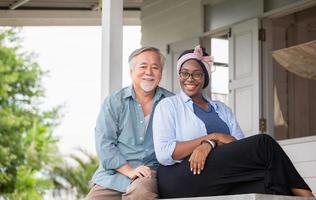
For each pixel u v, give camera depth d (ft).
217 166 12.23
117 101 14.43
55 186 66.23
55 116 68.28
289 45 30.30
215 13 28.32
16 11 33.12
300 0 24.64
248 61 26.63
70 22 34.30
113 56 17.98
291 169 11.96
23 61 66.74
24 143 65.05
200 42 28.81
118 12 18.17
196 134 13.21
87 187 66.69
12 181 64.03
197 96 13.69
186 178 12.59
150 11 32.04
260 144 11.87
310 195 11.91
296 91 30.81
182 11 29.94
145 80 14.35
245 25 26.81
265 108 26.25
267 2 26.14
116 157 14.14
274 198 11.39
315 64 16.94
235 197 11.56
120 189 14.10
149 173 13.39
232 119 13.76
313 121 31.17
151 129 14.51
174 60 30.19
